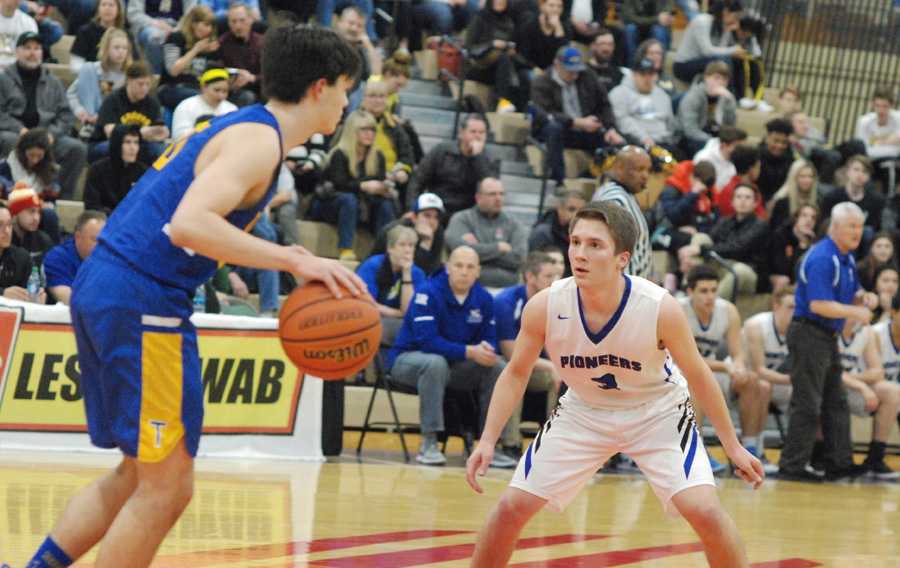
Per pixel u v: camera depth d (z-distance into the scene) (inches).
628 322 205.6
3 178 518.6
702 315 534.9
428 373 477.4
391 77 648.4
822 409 522.6
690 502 202.8
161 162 181.5
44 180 530.6
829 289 492.4
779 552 305.6
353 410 550.9
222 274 541.6
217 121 178.5
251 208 177.0
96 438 181.5
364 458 483.8
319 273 177.3
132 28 652.1
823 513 401.7
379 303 511.5
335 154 603.5
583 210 205.2
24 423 431.8
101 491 187.3
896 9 896.9
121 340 173.2
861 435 641.6
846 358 550.0
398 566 249.9
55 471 376.2
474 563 213.0
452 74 732.7
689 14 856.3
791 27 890.7
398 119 632.4
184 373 177.0
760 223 649.0
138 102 578.2
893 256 689.0
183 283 176.9
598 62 746.2
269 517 310.0
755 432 537.3
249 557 250.8
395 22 724.0
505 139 713.0
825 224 647.8
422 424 479.8
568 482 211.5
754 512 391.5
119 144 543.8
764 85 878.4
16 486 336.5
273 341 460.4
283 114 179.8
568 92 701.9
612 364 208.1
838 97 896.3
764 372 539.2
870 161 736.3
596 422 211.2
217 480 381.4
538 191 703.1
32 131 525.3
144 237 174.9
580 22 780.0
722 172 692.1
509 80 724.0
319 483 390.0
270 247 173.5
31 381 432.8
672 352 207.6
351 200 599.2
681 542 309.9
